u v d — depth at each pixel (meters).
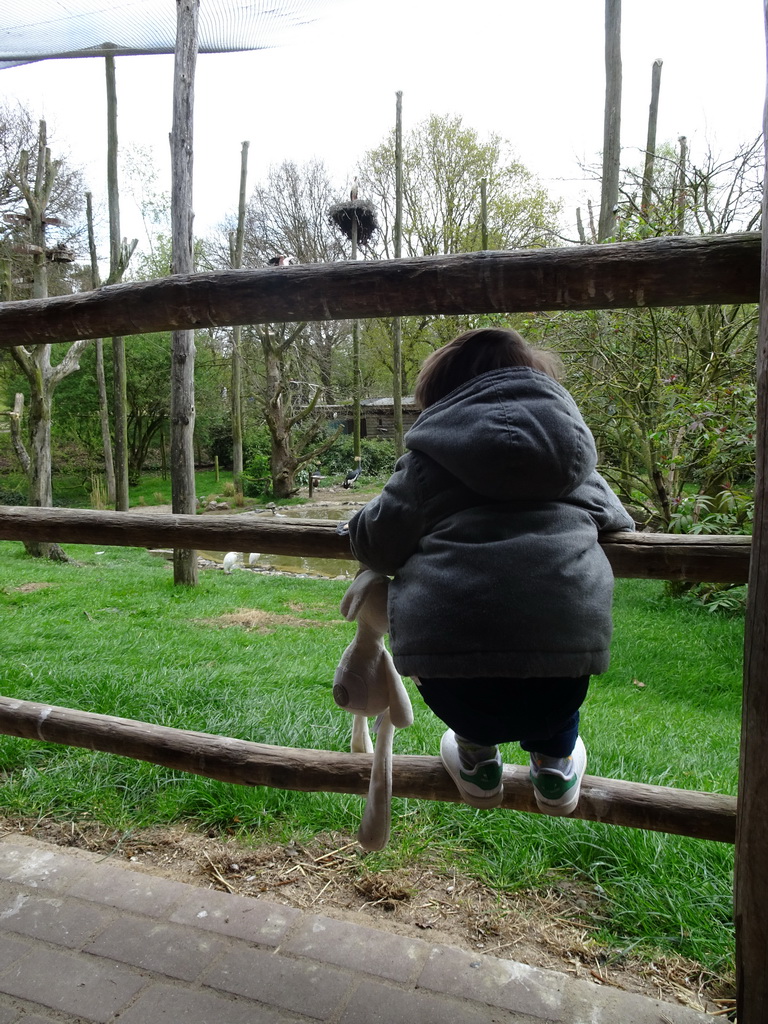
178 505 8.78
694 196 7.76
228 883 2.30
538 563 1.33
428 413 1.48
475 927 2.09
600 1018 1.72
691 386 7.58
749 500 6.51
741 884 1.42
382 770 1.74
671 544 1.61
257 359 27.31
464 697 1.42
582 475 1.41
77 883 2.22
